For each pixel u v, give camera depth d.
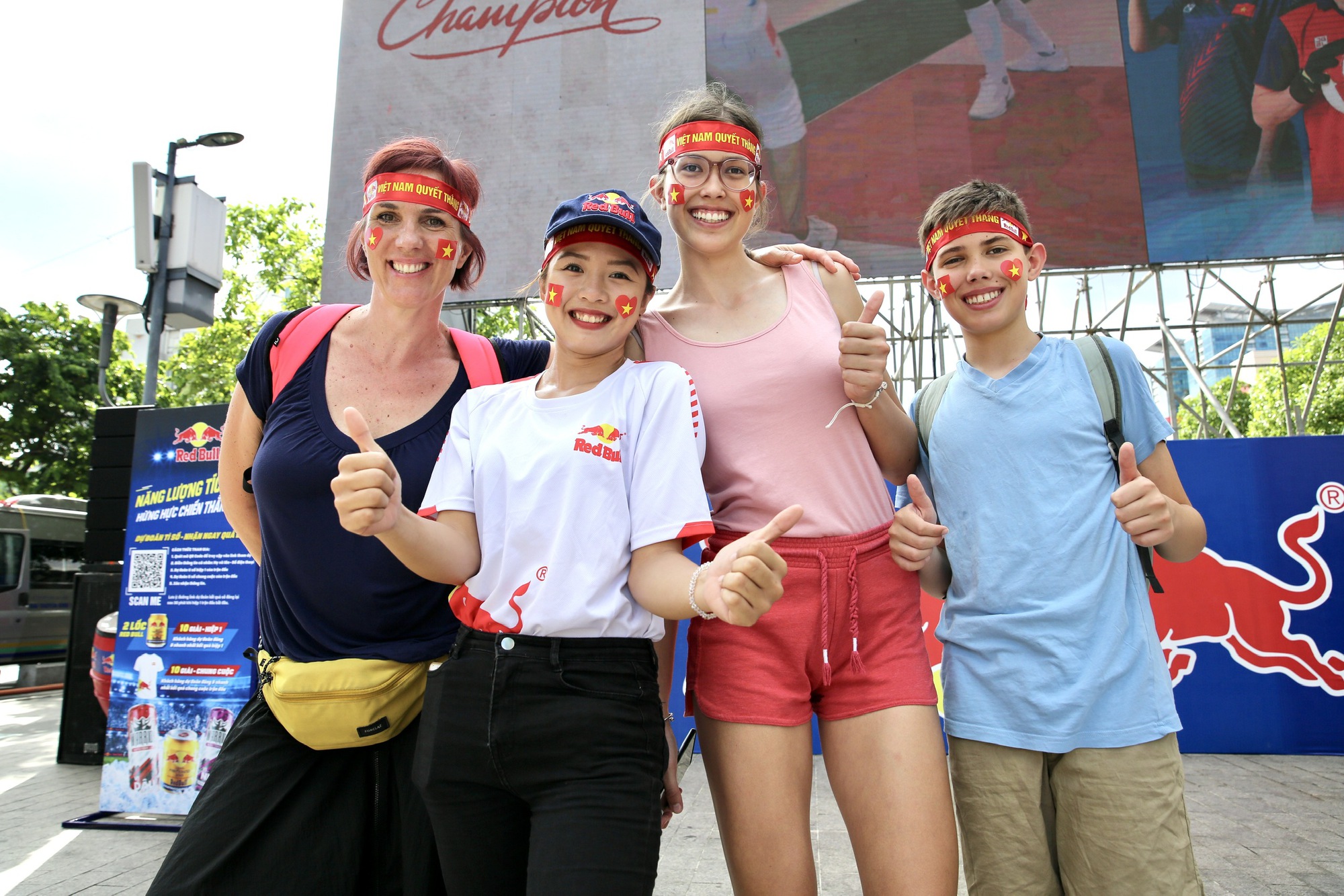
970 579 1.76
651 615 1.45
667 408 1.49
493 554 1.46
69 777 4.91
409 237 1.76
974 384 1.85
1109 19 8.07
